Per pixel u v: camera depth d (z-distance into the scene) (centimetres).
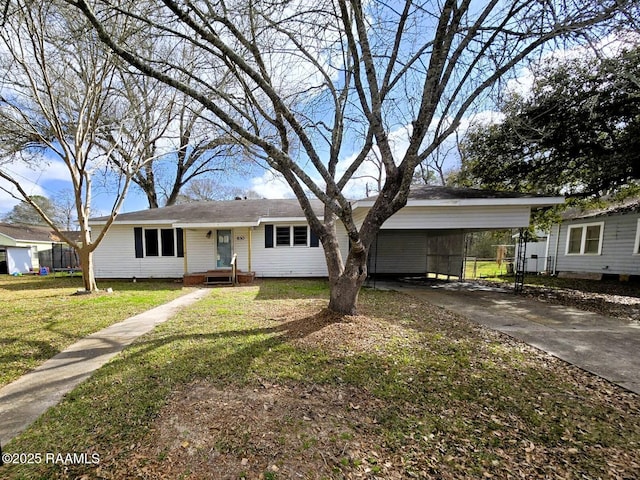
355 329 463
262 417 248
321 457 205
